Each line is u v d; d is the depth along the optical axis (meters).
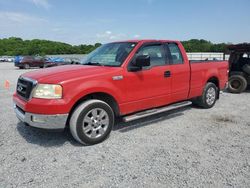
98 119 4.15
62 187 2.89
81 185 2.93
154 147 4.02
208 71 6.42
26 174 3.18
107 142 4.25
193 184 2.93
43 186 2.91
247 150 3.90
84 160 3.57
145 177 3.10
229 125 5.20
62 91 3.74
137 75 4.62
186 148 3.98
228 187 2.87
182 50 5.70
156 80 4.98
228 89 9.50
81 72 4.12
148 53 4.93
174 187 2.87
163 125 5.20
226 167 3.34
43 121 3.72
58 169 3.31
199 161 3.52
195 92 6.07
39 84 3.79
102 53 5.14
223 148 3.98
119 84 4.36
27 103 3.82
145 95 4.82
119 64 4.52
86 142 4.03
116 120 5.35
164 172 3.21
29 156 3.70
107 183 2.97
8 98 8.30
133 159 3.59
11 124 5.21
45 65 29.73
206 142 4.24
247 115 6.00
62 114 3.74
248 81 9.38
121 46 4.98
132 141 4.29
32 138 4.42
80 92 3.87
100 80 4.11
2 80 14.48
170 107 5.34
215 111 6.39
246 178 3.06
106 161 3.54
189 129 4.93
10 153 3.79
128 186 2.90
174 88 5.42
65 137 4.46
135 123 5.33
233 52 9.50
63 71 4.20
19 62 28.14
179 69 5.48
